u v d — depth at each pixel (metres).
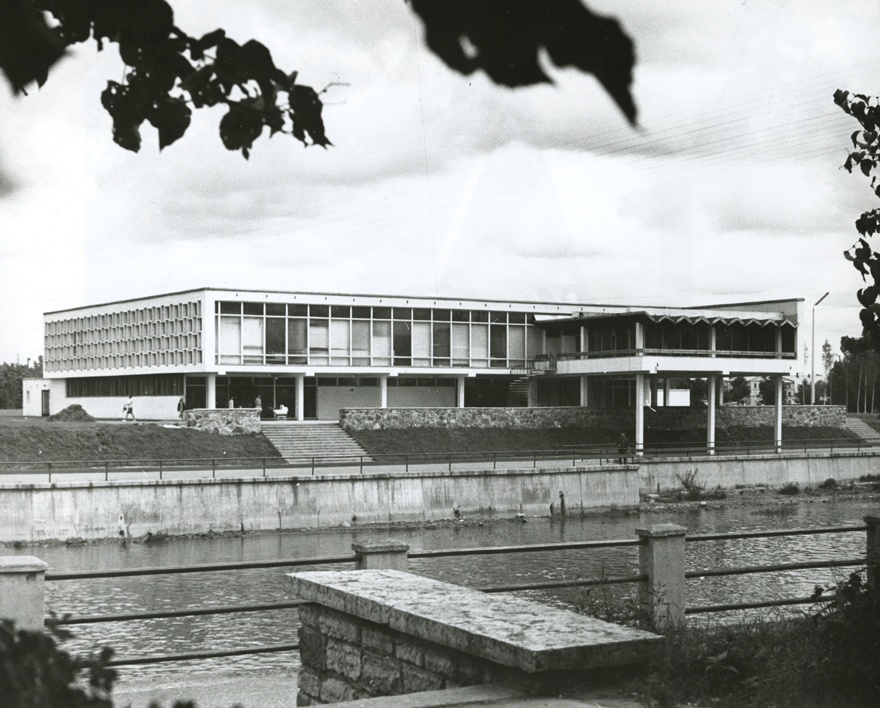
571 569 31.61
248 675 9.63
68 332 77.06
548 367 71.88
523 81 1.95
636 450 59.94
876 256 6.92
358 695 7.08
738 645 6.79
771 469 64.38
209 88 2.43
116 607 27.91
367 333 67.62
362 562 8.45
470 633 6.03
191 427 56.06
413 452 60.16
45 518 41.44
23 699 2.98
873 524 9.45
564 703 5.66
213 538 44.09
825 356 116.88
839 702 6.12
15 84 2.22
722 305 72.19
